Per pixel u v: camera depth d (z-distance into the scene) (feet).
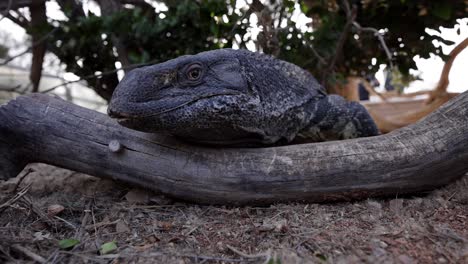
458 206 0.78
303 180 0.76
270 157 0.78
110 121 0.83
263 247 0.64
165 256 0.62
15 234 0.69
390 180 0.77
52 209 0.78
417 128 0.81
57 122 0.81
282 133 0.90
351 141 0.81
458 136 0.77
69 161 0.83
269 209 0.78
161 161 0.78
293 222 0.72
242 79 0.78
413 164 0.77
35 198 0.89
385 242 0.64
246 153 0.80
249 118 0.78
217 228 0.71
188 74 0.73
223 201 0.79
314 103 0.97
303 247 0.64
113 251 0.64
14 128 0.80
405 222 0.71
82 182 1.01
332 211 0.76
